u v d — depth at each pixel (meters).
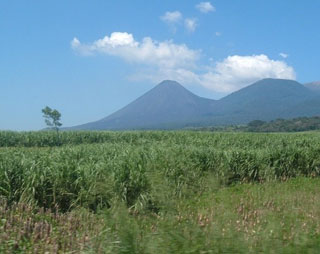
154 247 4.32
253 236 5.09
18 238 7.11
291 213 6.13
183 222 5.11
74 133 34.16
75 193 10.80
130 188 10.83
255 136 32.53
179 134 34.62
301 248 4.28
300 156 19.44
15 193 10.31
